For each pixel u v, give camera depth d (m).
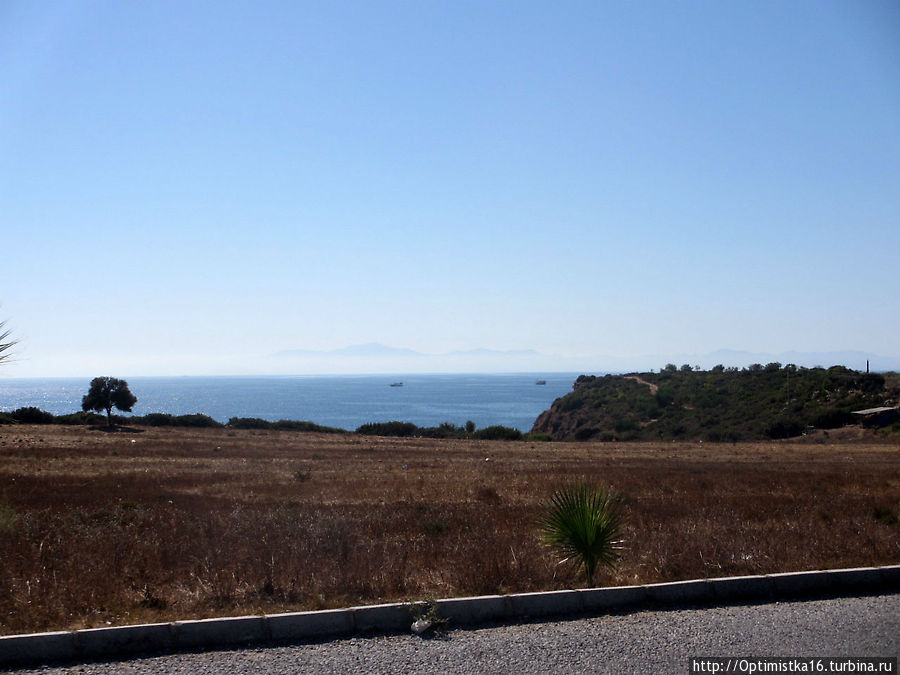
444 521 13.78
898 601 7.95
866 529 12.38
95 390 58.19
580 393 99.44
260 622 6.57
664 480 24.12
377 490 21.08
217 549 9.97
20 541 10.30
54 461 30.69
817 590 8.38
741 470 29.50
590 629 6.82
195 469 28.53
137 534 11.50
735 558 9.87
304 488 21.36
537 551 10.16
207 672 5.64
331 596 7.95
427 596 7.72
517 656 6.03
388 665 5.80
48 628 6.75
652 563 9.71
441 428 65.56
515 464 32.53
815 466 32.88
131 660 6.00
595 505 8.97
